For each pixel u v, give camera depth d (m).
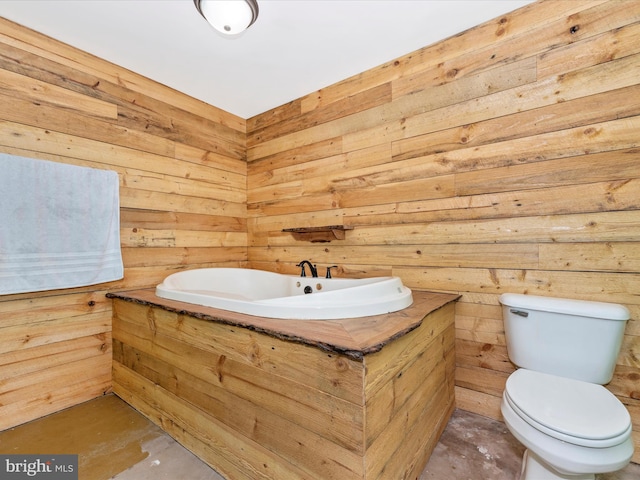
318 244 2.47
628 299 1.41
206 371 1.42
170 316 1.60
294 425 1.09
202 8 1.52
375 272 2.17
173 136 2.44
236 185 2.90
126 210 2.16
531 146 1.64
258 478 1.19
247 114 2.90
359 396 0.93
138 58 2.05
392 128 2.09
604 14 1.46
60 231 1.79
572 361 1.36
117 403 1.92
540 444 1.05
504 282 1.71
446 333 1.69
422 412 1.36
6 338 1.66
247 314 1.38
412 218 2.01
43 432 1.63
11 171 1.63
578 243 1.52
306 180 2.53
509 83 1.69
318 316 1.29
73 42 1.89
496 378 1.74
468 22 1.75
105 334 2.03
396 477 1.11
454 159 1.86
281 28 1.77
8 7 1.59
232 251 2.85
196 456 1.45
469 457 1.44
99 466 1.39
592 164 1.49
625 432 1.00
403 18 1.71
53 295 1.82
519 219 1.67
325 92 2.41
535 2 1.61
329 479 1.00
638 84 1.40
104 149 2.05
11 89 1.69
